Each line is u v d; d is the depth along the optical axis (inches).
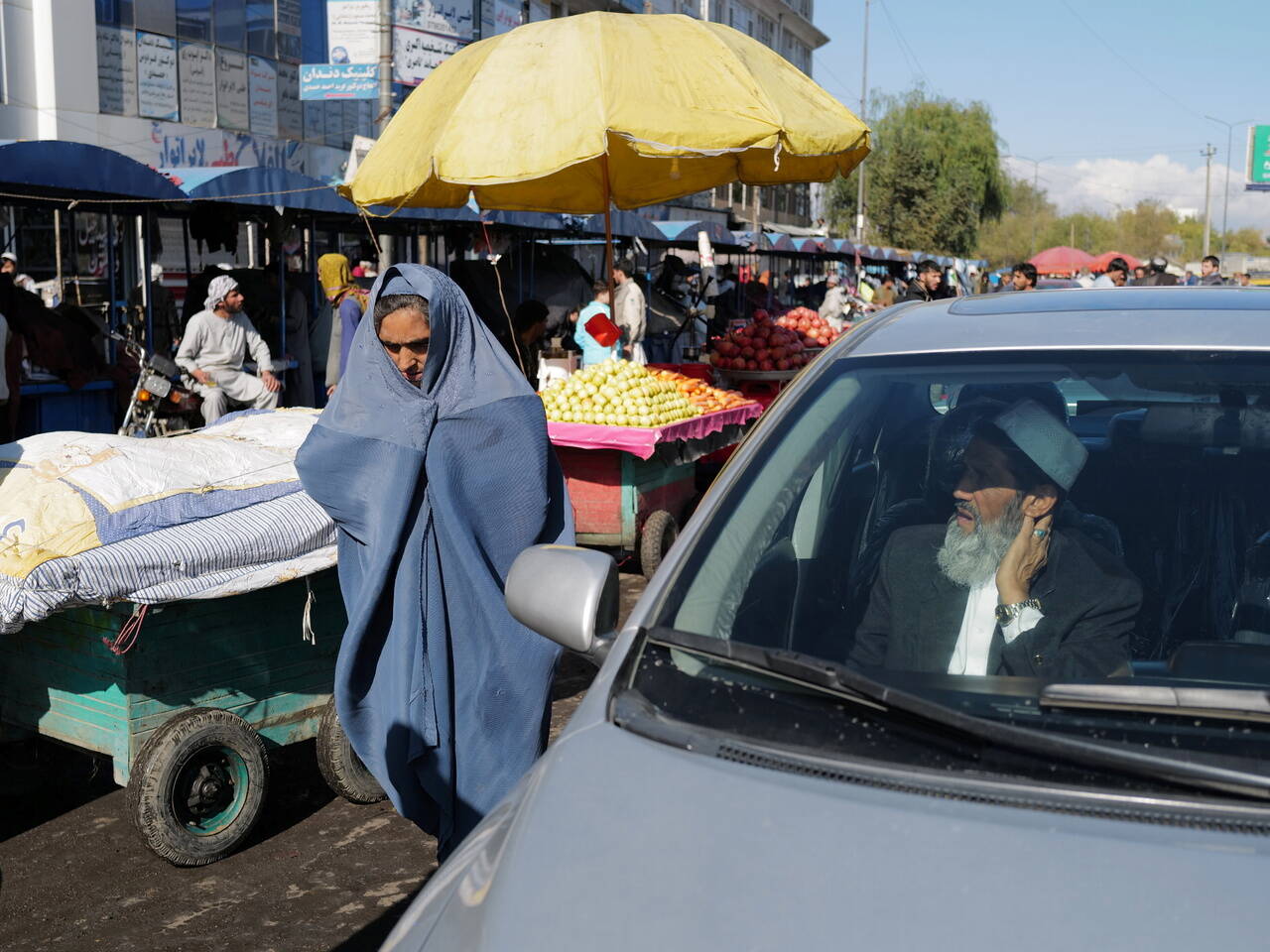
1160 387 93.8
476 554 133.0
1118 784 66.2
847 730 71.5
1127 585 86.5
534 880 62.8
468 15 473.1
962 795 65.5
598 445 266.5
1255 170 2327.8
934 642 85.8
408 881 155.9
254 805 161.5
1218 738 70.3
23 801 182.5
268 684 166.9
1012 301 111.3
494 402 133.6
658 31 271.6
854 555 91.9
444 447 132.5
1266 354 94.5
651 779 68.1
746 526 90.3
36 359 379.6
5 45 662.5
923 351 102.8
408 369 134.9
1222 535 87.7
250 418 191.3
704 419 297.0
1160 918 55.4
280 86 878.4
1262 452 90.4
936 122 2399.1
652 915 58.8
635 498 275.0
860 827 62.4
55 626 156.9
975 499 91.4
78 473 155.5
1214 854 59.7
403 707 132.6
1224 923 55.0
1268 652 80.9
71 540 146.2
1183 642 83.4
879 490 95.2
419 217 486.0
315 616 170.2
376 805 179.5
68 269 584.7
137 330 500.1
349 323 382.6
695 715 74.4
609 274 326.0
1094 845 60.4
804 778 67.4
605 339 336.5
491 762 136.3
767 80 273.4
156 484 157.8
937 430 96.3
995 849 60.3
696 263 996.6
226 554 153.5
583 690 225.3
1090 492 91.0
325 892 153.1
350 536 138.2
